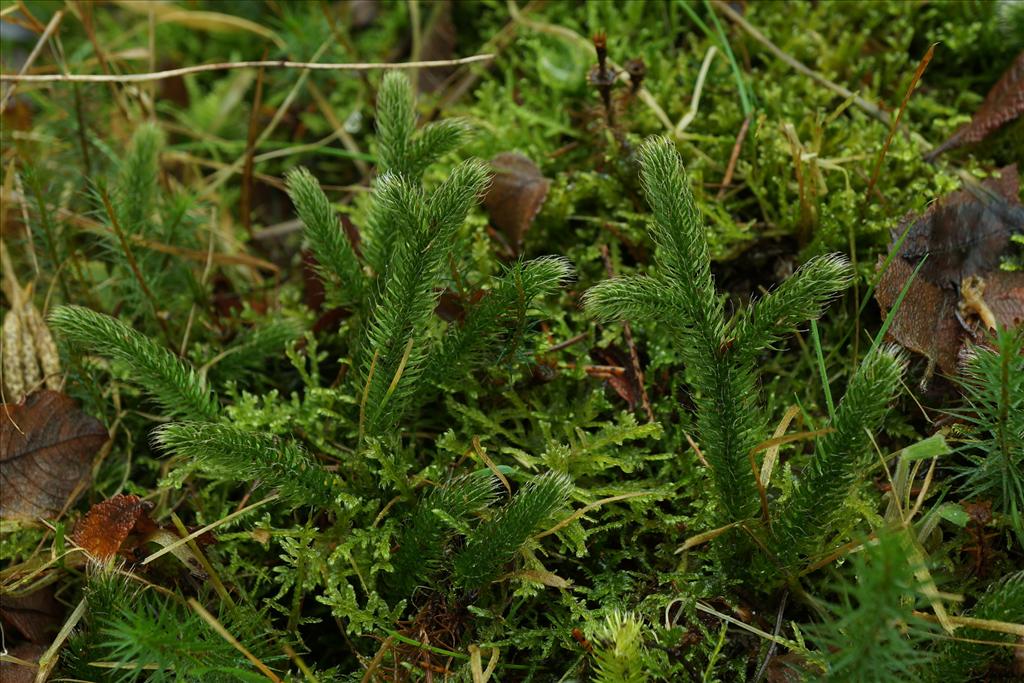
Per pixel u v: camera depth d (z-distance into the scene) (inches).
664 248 16.9
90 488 18.7
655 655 17.1
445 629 17.4
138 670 16.3
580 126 21.2
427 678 17.1
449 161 20.8
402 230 17.0
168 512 18.6
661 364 19.0
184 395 17.8
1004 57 20.7
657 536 18.3
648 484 18.1
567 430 18.3
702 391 17.0
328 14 22.0
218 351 19.8
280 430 18.4
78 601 18.2
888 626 14.9
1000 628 16.2
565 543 17.4
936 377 18.1
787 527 16.8
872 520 17.1
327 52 23.2
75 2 21.1
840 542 17.4
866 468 17.5
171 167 23.6
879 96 21.0
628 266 19.9
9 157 20.9
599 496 18.2
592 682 16.6
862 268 18.9
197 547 17.4
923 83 20.9
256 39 24.2
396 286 17.2
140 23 24.7
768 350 19.2
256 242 22.3
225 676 16.6
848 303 19.1
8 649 17.7
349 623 17.7
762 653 17.2
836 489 16.5
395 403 17.6
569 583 17.1
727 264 19.6
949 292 18.2
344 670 18.0
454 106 22.1
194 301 20.2
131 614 16.0
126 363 17.7
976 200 18.5
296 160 23.4
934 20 21.2
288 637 17.5
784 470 17.5
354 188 21.1
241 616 17.3
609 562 18.0
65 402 18.4
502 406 18.7
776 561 17.0
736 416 16.9
